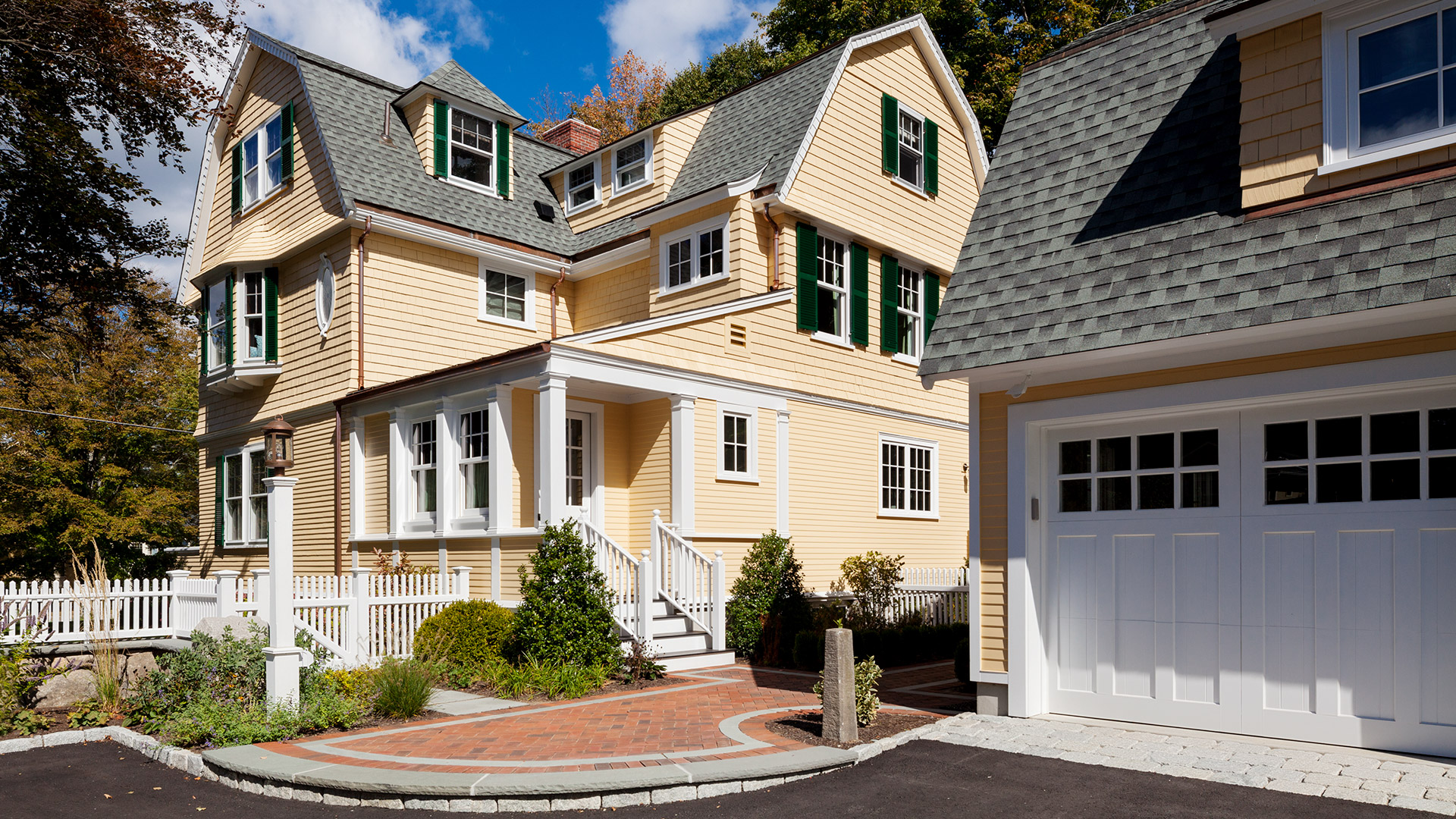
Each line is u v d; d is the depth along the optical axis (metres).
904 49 20.00
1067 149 9.95
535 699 10.53
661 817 6.45
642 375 13.91
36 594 11.90
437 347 17.66
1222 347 7.85
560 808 6.71
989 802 6.40
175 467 27.64
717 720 9.08
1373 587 7.21
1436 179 6.93
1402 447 7.16
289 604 9.35
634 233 18.22
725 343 15.49
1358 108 7.55
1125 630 8.46
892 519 18.83
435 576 13.52
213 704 9.26
